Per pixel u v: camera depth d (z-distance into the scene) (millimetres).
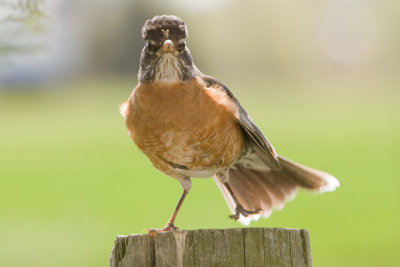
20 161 23500
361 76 52188
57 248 11734
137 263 4480
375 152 24094
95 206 15234
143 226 12938
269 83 46750
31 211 14945
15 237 12477
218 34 37062
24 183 18875
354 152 24234
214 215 13789
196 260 4457
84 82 38312
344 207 14766
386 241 11633
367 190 16812
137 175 19875
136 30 34156
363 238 11977
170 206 15000
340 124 32750
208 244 4473
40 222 13688
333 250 11266
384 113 36719
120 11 32562
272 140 27438
